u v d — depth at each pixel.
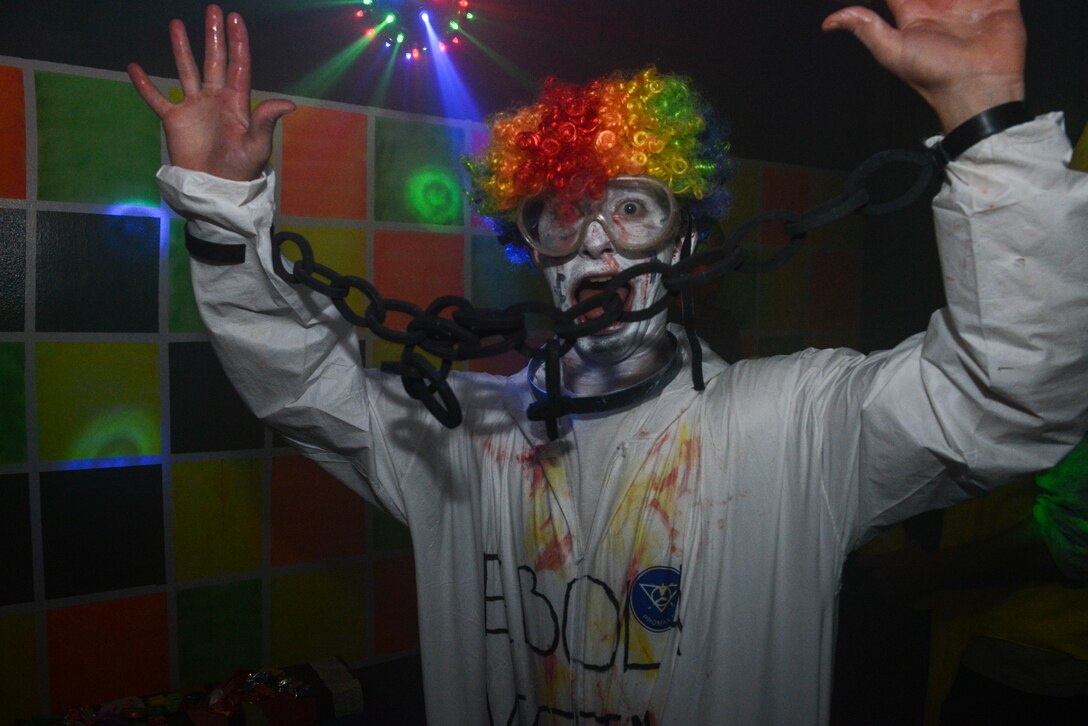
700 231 1.07
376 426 1.05
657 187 0.93
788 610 0.92
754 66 2.96
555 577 0.99
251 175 0.82
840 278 3.36
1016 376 0.64
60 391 1.97
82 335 1.99
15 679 1.95
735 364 1.03
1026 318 0.62
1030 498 1.54
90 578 2.02
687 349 1.08
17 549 1.94
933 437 0.74
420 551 1.09
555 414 0.77
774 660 0.93
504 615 1.07
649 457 0.97
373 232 2.31
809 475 0.90
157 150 2.04
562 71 2.52
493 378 1.17
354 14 2.21
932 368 0.73
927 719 1.68
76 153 1.95
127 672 2.06
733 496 0.93
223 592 2.17
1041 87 2.69
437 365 2.39
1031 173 0.60
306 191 2.21
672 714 0.93
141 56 2.00
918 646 2.71
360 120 2.27
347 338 1.01
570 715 0.98
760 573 0.92
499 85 2.45
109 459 2.03
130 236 2.03
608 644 0.95
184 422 2.11
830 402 0.87
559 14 2.49
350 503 2.33
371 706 2.36
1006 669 1.51
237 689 1.88
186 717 1.78
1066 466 1.21
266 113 0.79
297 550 2.26
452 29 2.28
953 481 0.77
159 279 2.07
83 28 1.93
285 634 2.25
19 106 1.89
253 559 2.20
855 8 0.65
